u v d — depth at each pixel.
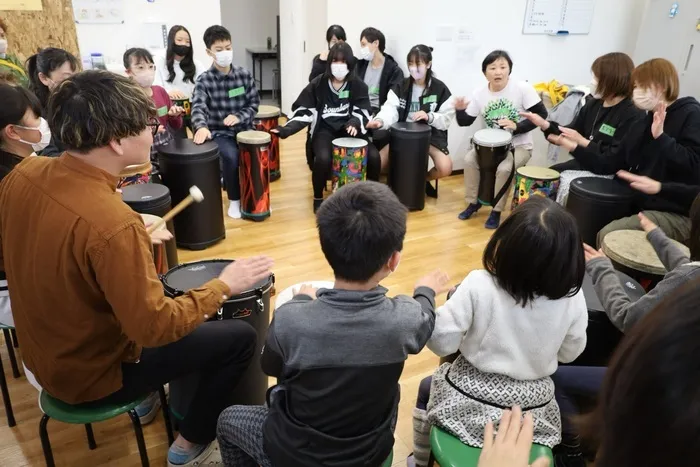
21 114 1.61
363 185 1.10
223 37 3.39
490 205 3.60
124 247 1.10
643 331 0.43
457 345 1.24
